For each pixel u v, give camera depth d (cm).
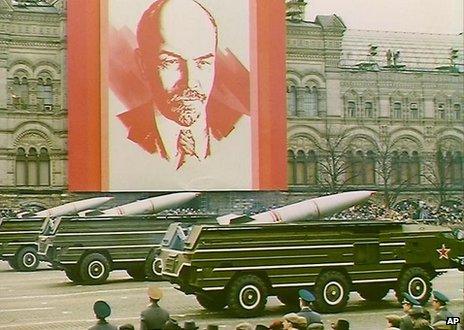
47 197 4462
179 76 4362
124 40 4319
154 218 3369
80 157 4303
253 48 4466
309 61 4944
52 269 3712
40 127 4525
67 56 4462
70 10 4331
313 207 3086
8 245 3644
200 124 4372
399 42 5050
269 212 3038
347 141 4859
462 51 5044
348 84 4988
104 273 3284
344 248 2778
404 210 4566
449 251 2925
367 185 4688
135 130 4309
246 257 2655
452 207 4694
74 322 2648
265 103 4475
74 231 3275
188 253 2603
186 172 4350
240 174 4400
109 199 4225
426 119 5012
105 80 4306
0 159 4469
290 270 2700
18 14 4634
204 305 2830
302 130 4838
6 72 4606
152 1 4334
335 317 2730
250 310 2652
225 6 4422
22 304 2902
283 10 4531
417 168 4816
